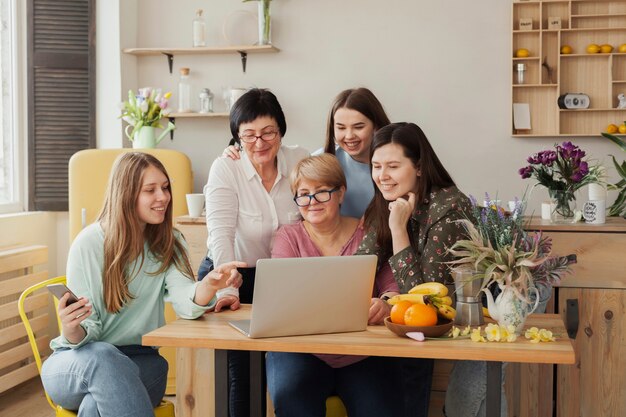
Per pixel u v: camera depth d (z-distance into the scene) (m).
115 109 5.07
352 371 2.51
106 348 2.47
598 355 3.38
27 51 4.96
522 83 4.99
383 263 2.71
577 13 4.96
